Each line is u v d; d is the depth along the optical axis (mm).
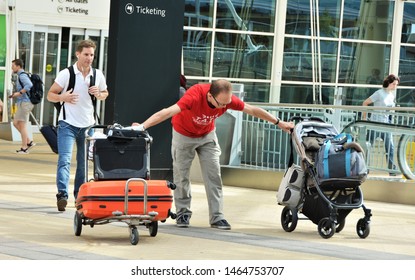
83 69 15305
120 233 13328
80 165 15531
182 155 14203
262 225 15023
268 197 19078
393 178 20172
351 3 39406
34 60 34375
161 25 19250
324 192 14109
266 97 30875
